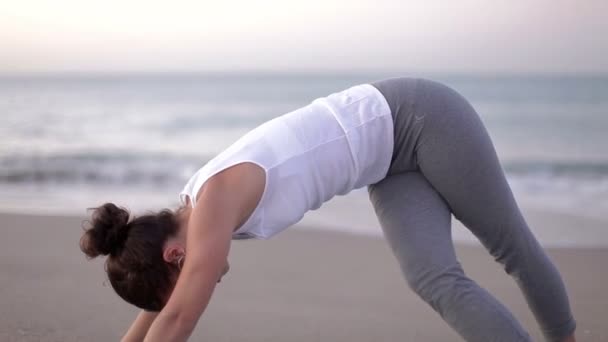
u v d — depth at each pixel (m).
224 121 21.16
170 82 52.50
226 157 1.82
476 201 1.94
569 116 20.70
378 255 4.41
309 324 2.93
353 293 3.47
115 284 1.79
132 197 7.88
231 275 3.87
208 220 1.71
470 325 1.78
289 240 4.90
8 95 34.47
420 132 1.94
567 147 14.04
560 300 2.03
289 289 3.56
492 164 1.94
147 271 1.74
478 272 3.93
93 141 15.05
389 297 3.40
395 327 2.90
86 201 7.45
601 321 2.95
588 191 8.42
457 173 1.92
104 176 9.76
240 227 1.83
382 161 1.98
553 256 4.40
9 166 10.51
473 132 1.94
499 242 1.99
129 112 23.52
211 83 50.62
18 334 2.67
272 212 1.84
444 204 2.01
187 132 18.06
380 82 2.07
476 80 47.31
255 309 3.16
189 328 1.66
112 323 2.83
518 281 2.04
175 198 7.80
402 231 1.94
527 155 12.76
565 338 2.09
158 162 11.44
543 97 29.11
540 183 9.43
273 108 27.42
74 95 34.28
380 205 2.04
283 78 57.91
